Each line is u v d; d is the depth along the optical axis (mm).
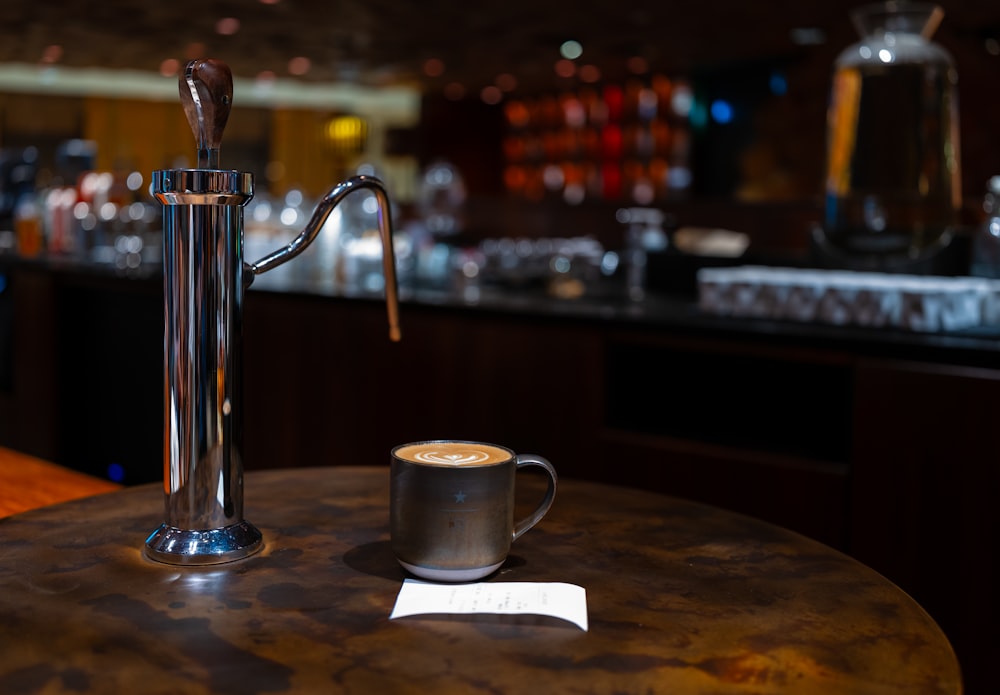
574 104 11648
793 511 2324
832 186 2533
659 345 2549
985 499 2041
